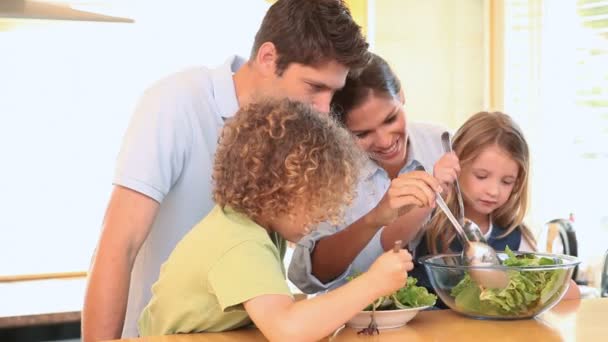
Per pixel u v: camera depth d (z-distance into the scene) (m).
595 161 3.86
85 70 3.44
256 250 1.41
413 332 1.49
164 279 1.50
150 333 1.55
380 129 1.89
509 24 3.92
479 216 2.12
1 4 2.20
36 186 3.40
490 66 3.94
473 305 1.56
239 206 1.45
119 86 3.48
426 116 3.99
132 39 3.48
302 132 1.41
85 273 3.36
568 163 3.91
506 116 2.13
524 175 2.11
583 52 3.88
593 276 3.17
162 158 1.76
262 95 1.62
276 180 1.39
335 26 1.72
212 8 3.57
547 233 3.02
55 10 2.25
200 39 3.57
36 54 3.38
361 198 2.00
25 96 3.38
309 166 1.39
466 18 3.99
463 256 1.66
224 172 1.46
